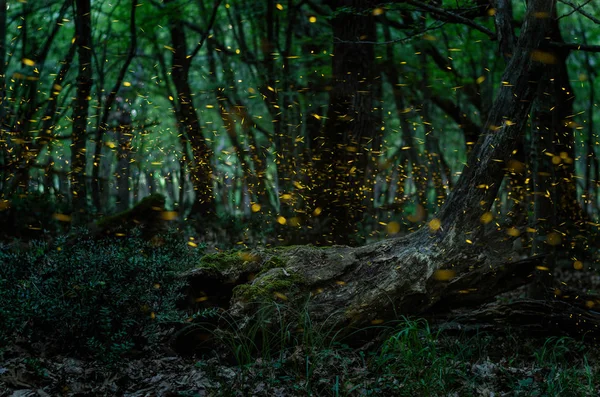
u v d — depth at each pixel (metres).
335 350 5.18
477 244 5.91
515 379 4.70
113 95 11.48
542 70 6.12
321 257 5.85
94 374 4.69
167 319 5.32
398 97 15.06
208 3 14.91
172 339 5.27
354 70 9.95
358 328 5.43
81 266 5.25
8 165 9.11
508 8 7.03
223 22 16.91
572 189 10.80
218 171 14.10
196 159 12.99
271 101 12.73
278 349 5.23
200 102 16.02
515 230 6.08
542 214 6.93
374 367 4.78
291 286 5.48
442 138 19.95
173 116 14.03
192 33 17.45
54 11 13.38
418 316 5.74
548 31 6.29
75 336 5.09
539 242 6.88
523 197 9.91
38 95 11.89
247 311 5.27
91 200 10.84
